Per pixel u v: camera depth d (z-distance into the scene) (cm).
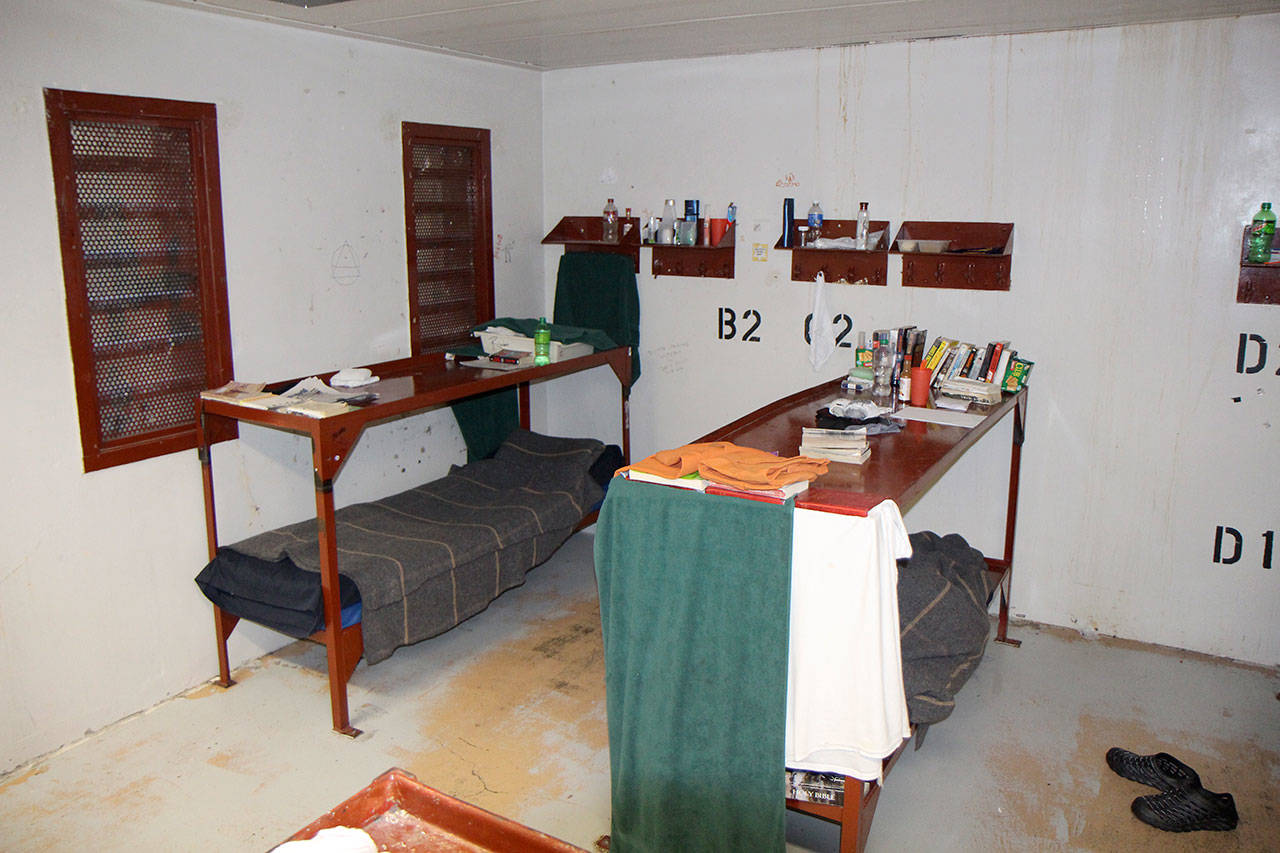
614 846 225
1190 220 323
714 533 200
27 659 266
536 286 454
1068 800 258
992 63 344
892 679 200
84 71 261
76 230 264
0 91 243
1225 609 342
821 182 385
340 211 346
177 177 291
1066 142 337
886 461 242
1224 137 314
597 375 459
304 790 259
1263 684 325
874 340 329
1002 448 368
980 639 255
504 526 341
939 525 387
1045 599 373
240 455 319
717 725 205
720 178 406
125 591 290
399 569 299
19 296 254
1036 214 347
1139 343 339
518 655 343
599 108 428
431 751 280
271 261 322
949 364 335
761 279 405
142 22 274
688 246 407
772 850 205
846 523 191
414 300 384
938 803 257
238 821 246
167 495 298
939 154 359
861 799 204
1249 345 322
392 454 390
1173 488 343
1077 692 318
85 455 273
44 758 273
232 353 312
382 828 149
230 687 317
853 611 193
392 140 364
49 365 262
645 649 212
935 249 352
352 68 343
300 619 280
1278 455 324
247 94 306
